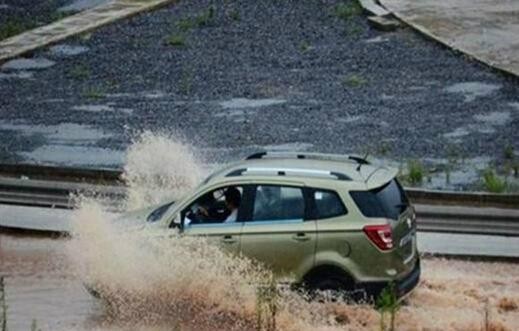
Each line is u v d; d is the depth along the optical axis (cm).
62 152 5759
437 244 4091
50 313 3394
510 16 9094
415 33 8531
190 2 9812
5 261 3906
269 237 3325
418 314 3338
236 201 3406
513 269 3841
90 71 7669
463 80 7250
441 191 4631
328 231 3294
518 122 6291
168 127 6194
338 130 6138
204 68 7675
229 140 5912
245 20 9094
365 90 7038
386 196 3344
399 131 6109
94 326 3291
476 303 3456
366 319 3250
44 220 4384
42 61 7988
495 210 4450
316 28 8794
